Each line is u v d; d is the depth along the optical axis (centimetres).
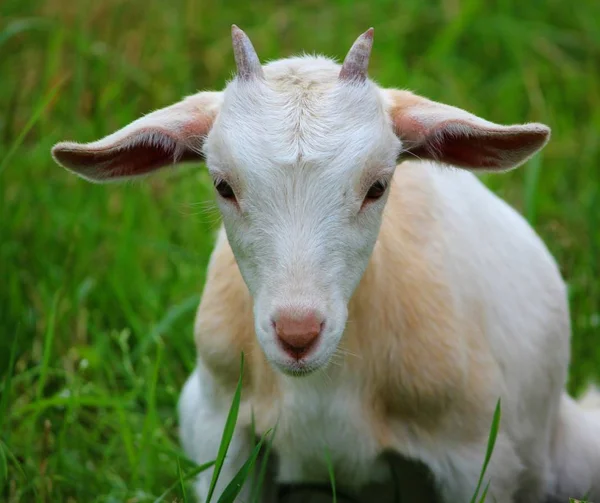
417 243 724
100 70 1180
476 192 781
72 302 943
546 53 1272
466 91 1220
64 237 1009
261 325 626
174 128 668
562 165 1153
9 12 1240
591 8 1316
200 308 743
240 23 1306
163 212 1066
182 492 693
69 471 814
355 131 634
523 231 808
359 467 725
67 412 817
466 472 721
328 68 662
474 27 1287
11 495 785
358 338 705
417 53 1279
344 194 629
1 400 802
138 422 870
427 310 710
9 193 1072
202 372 748
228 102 650
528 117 1205
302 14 1303
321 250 624
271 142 630
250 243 637
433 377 707
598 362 929
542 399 792
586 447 840
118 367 911
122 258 984
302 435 718
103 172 685
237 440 734
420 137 660
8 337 914
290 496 770
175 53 1239
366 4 1301
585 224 1055
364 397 713
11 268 966
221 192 649
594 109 1220
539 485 810
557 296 807
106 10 1252
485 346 738
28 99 1189
